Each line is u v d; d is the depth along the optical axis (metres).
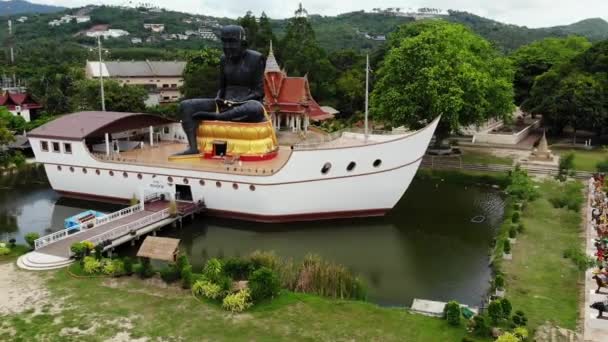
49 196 54.06
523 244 37.72
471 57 64.75
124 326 25.31
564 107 75.50
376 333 25.00
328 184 42.50
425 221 46.19
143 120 55.34
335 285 29.64
